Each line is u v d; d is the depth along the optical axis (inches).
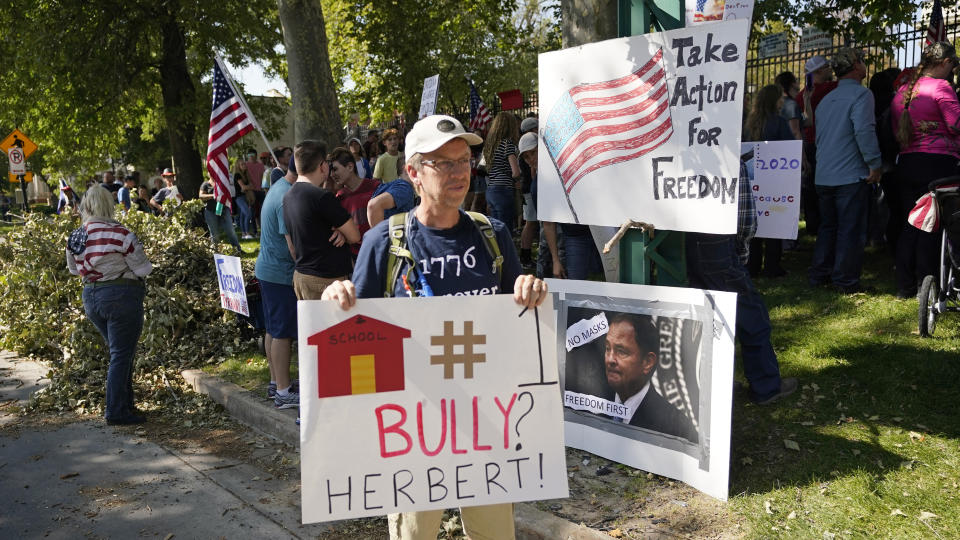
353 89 968.9
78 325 253.1
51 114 805.9
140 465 185.5
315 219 188.4
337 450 87.4
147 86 783.7
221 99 299.9
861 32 339.3
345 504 87.7
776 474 144.7
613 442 158.9
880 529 122.0
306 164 193.0
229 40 764.0
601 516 137.6
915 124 233.3
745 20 133.0
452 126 85.1
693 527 130.9
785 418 167.8
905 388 175.2
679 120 145.6
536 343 91.7
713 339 140.4
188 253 312.8
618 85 154.4
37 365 286.0
